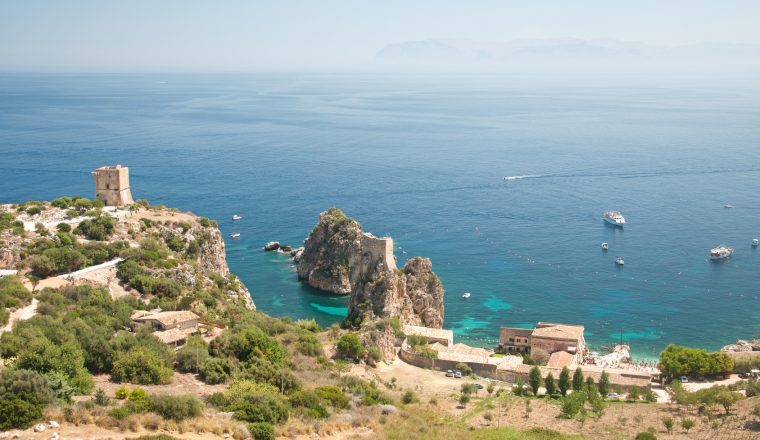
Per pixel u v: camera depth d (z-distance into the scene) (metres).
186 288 180.75
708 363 172.75
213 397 109.69
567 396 146.25
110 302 153.12
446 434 114.38
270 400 108.88
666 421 126.12
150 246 195.62
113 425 90.88
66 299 150.50
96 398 100.75
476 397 153.12
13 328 123.81
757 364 177.38
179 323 147.12
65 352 111.44
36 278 164.25
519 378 166.38
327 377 141.75
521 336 197.62
